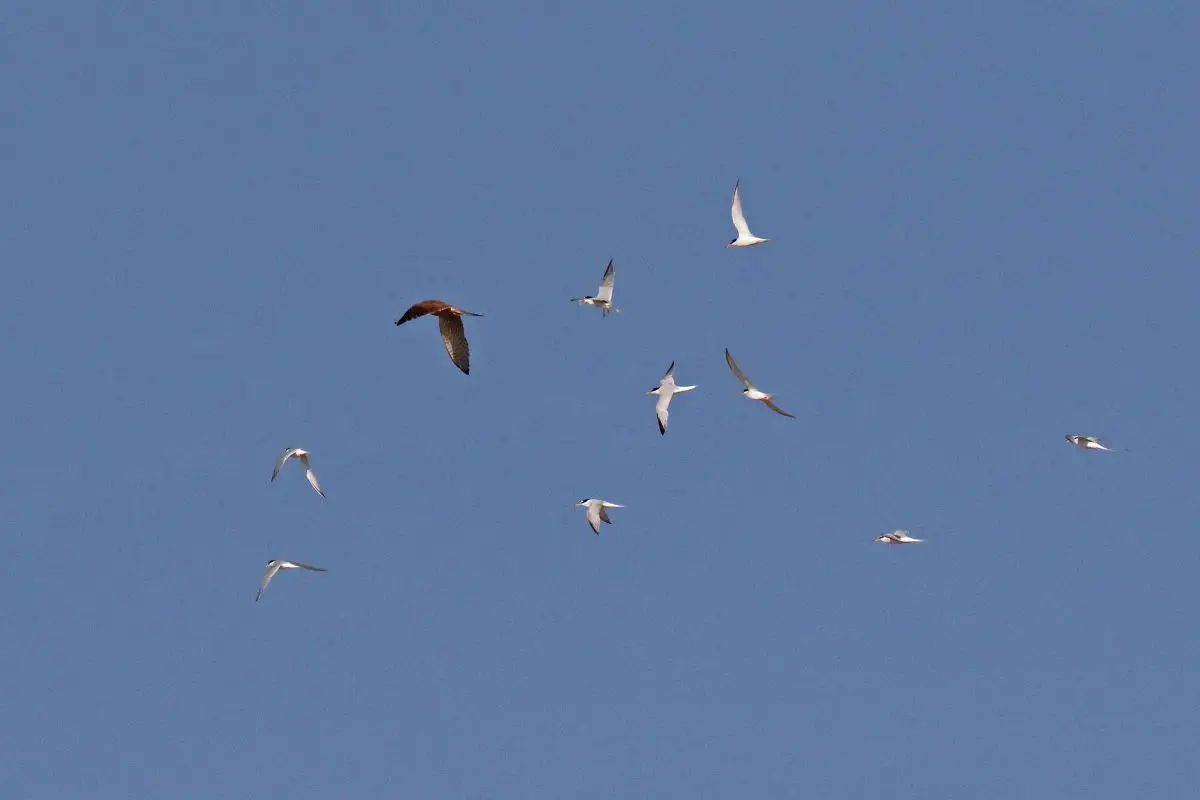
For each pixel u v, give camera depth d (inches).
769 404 1959.9
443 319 1150.3
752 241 2073.1
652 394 2015.3
